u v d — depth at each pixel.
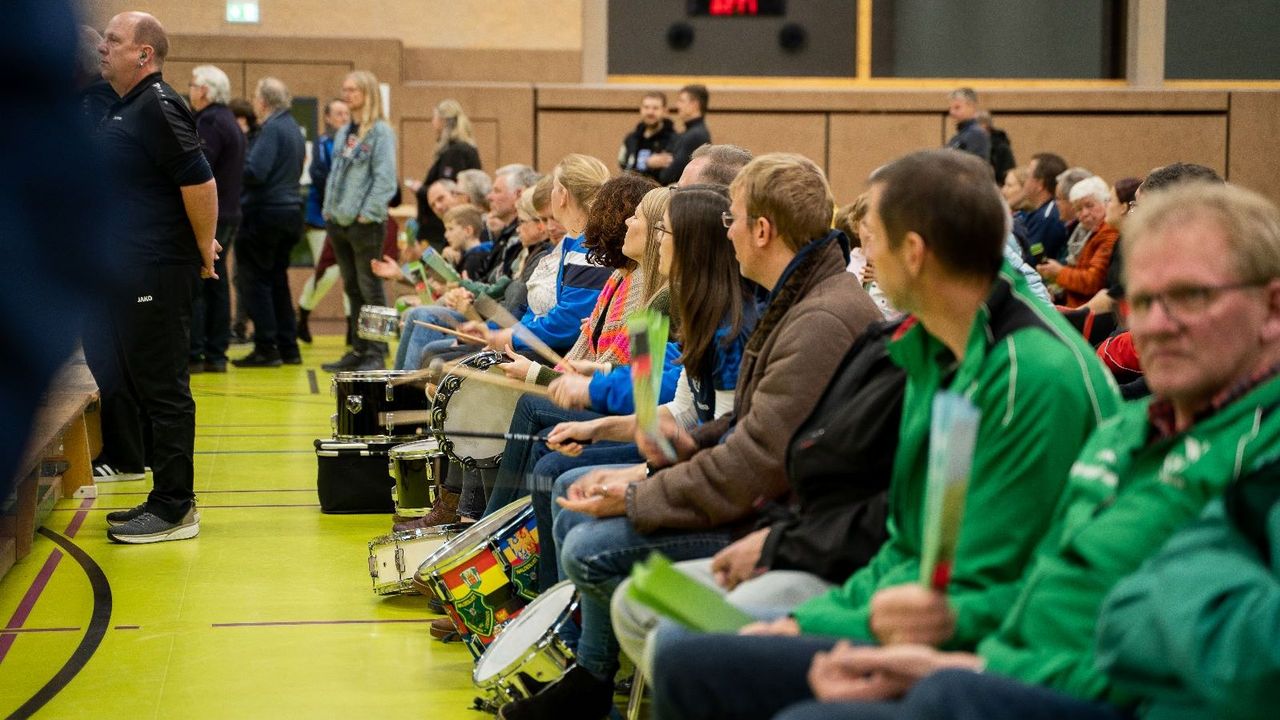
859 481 2.90
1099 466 2.25
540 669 3.76
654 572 2.50
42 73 1.16
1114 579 2.12
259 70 14.24
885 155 14.94
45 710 4.12
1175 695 1.91
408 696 4.29
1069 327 2.59
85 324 1.24
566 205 5.41
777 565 2.97
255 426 9.07
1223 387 2.10
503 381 4.25
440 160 11.27
